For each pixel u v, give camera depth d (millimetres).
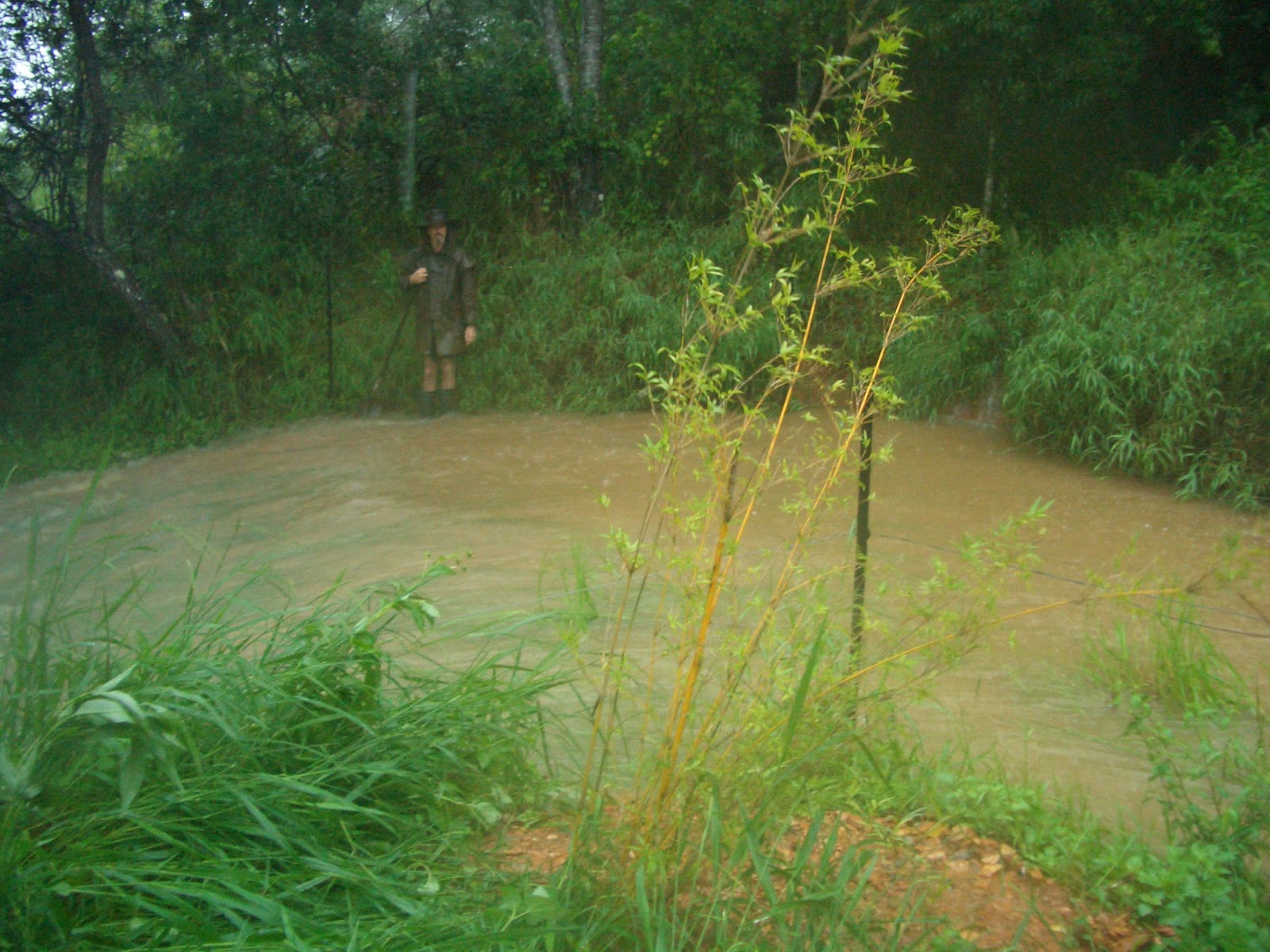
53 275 15453
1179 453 9398
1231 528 8336
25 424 13359
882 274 3457
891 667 3580
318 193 15406
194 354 14367
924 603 4211
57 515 9648
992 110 13703
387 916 3021
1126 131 14703
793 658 3395
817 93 15039
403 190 15617
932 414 11734
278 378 14188
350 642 3941
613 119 16016
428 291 13195
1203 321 9703
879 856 3379
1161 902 3184
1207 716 4156
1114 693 5195
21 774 3010
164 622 5941
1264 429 9289
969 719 4926
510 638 5609
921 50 13703
